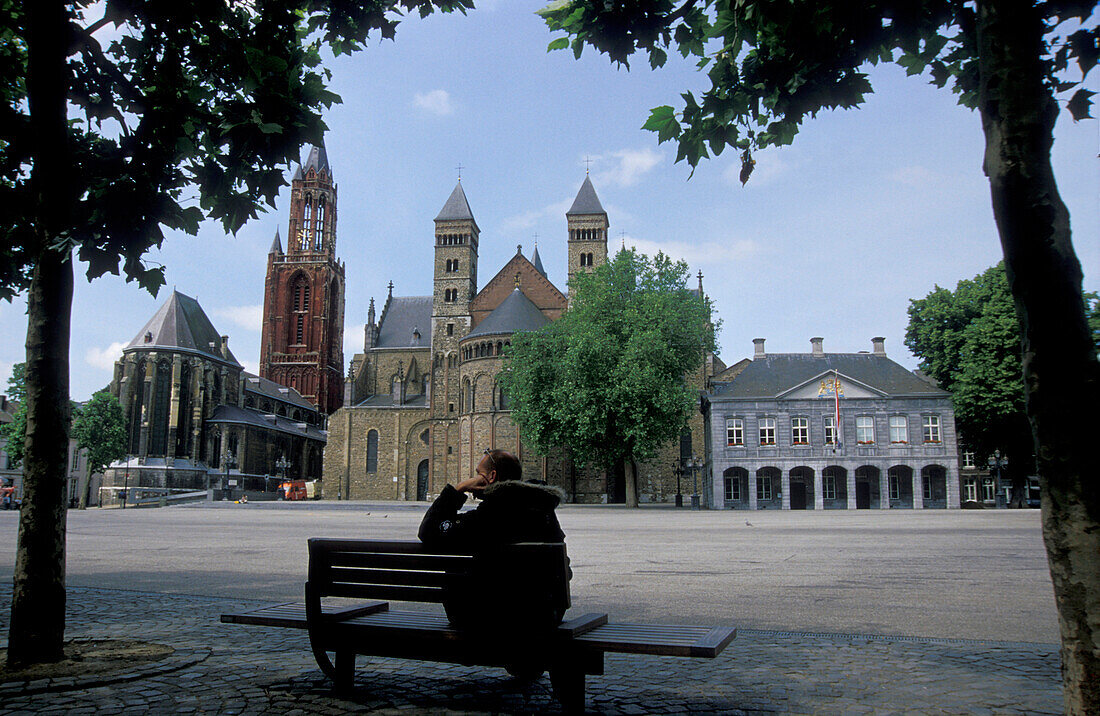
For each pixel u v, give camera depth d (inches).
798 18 256.8
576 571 582.2
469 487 230.7
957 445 2375.7
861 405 2365.9
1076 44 253.4
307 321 5068.9
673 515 1804.9
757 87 275.4
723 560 665.6
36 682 246.1
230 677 258.5
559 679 205.9
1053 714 218.1
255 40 304.0
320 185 5196.9
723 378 2945.4
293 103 297.3
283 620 239.3
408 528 1254.3
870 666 277.0
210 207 327.3
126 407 3582.7
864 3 255.8
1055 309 170.1
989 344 2144.4
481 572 213.2
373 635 225.8
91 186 317.1
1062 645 166.6
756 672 268.5
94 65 317.1
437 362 3395.7
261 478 3993.6
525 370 2393.0
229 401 4094.5
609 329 2277.3
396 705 225.9
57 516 283.1
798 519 1545.3
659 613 394.9
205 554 732.7
